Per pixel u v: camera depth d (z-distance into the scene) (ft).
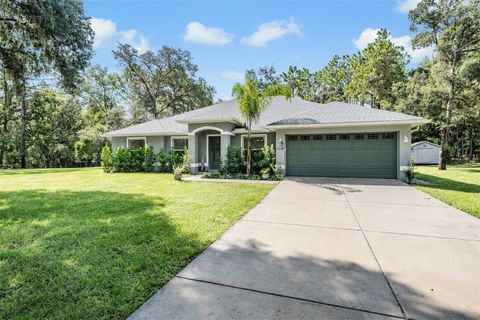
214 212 20.76
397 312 8.30
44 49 38.83
